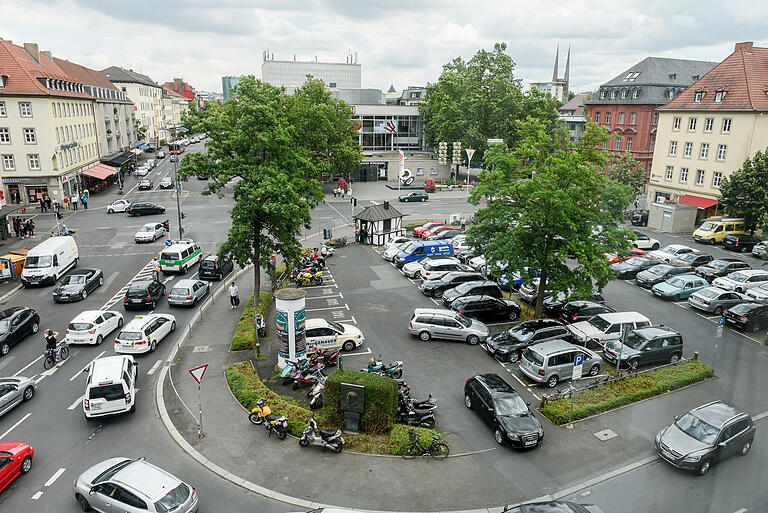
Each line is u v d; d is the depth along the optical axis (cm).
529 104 7756
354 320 3053
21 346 2666
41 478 1650
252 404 2061
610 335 2716
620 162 6619
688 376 2273
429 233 4953
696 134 5753
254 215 2875
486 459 1773
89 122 7538
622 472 1667
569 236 2630
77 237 4888
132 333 2538
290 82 14988
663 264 3950
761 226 3669
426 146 9706
